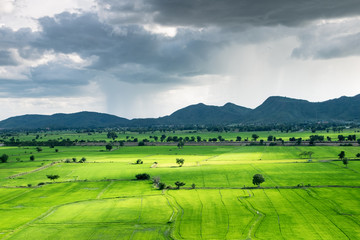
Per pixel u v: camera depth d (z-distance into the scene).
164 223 102.31
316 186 138.25
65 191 147.00
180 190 141.00
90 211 116.00
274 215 105.94
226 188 141.25
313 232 91.94
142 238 91.81
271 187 139.38
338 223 97.88
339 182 143.88
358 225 96.06
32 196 139.12
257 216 105.50
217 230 95.38
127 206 120.31
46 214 114.56
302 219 101.88
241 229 95.38
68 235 95.25
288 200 120.75
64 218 109.56
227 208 114.00
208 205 117.81
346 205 113.38
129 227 99.94
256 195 128.12
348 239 86.88
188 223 101.44
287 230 93.75
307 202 117.81
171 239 90.50
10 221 107.94
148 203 123.19
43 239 93.00
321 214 105.62
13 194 143.12
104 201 128.62
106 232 96.62
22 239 93.31
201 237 90.94
